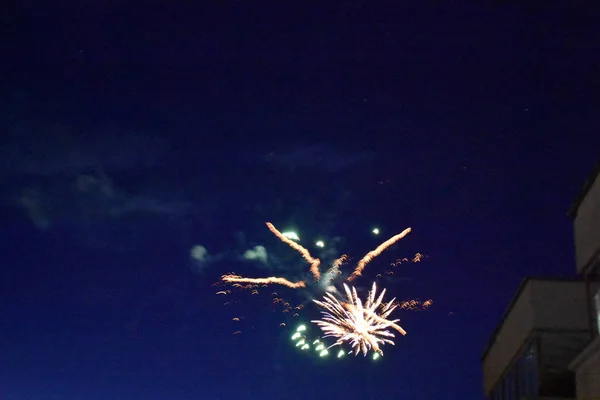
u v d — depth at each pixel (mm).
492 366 31750
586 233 25734
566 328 26188
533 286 26828
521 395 27359
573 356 25875
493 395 31625
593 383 22969
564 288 26656
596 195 24844
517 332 28016
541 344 26047
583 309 26359
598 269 25422
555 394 25438
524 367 27125
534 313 26453
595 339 22141
